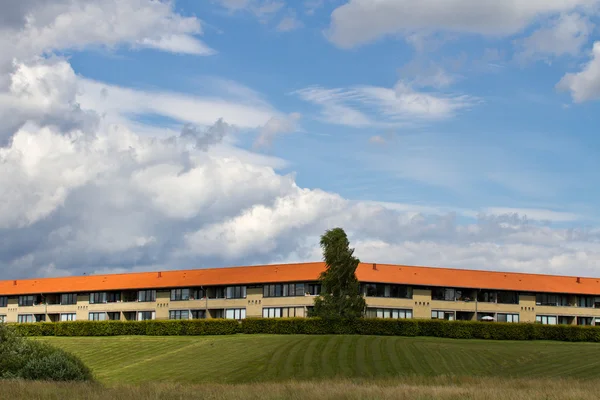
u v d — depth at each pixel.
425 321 88.19
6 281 121.62
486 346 79.19
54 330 99.88
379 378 56.81
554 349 76.94
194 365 69.88
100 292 110.88
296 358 68.50
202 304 102.38
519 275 106.69
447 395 42.78
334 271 87.62
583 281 108.69
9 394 42.12
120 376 67.38
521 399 41.25
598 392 44.53
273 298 97.06
